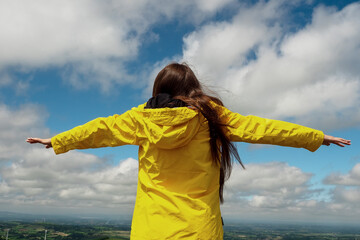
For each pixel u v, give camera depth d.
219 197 2.23
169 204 1.85
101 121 2.09
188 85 2.10
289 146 1.99
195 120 1.88
